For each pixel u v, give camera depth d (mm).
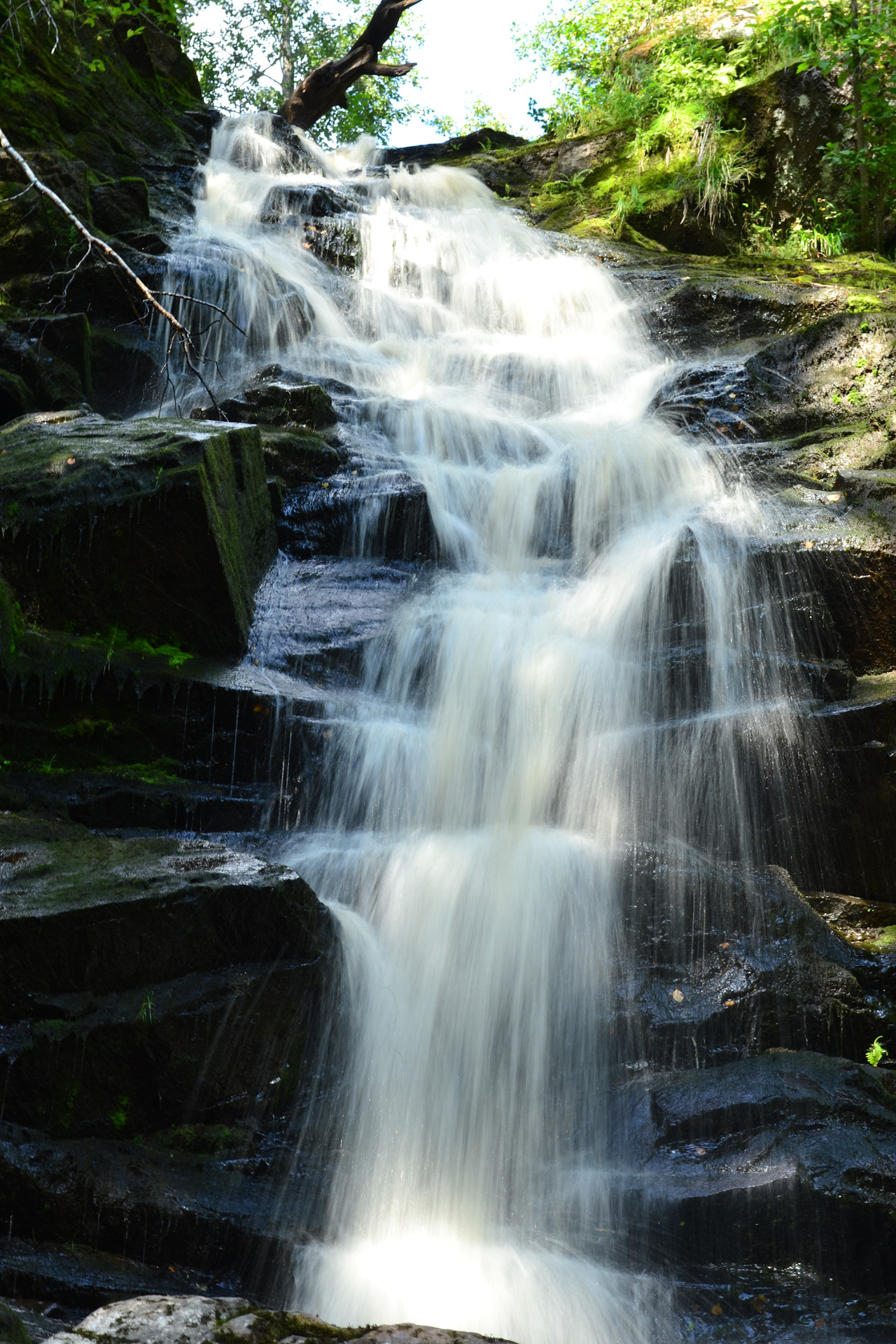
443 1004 4957
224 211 14602
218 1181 3998
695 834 5996
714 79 15461
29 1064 3857
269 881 4480
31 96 12930
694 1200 4000
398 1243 4164
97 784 5598
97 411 10148
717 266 13406
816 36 14570
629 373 11359
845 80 14094
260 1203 3961
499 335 12844
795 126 14570
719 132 15102
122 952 4180
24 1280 3387
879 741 5914
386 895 5238
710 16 17172
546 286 12953
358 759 6047
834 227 14266
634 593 7020
